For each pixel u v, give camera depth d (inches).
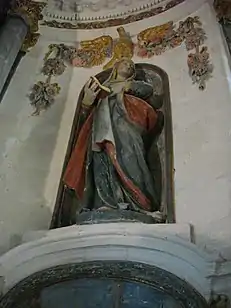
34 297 214.7
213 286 207.9
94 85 274.4
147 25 309.9
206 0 294.7
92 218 228.5
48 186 263.6
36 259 220.4
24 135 273.7
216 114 252.5
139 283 209.2
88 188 242.5
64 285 214.2
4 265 221.8
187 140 255.1
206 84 266.4
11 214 249.3
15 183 258.5
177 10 305.0
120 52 303.9
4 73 273.6
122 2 319.0
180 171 247.4
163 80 284.7
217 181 232.7
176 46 293.7
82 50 310.7
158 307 208.7
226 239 217.0
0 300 215.3
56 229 231.8
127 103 261.1
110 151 243.9
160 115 272.4
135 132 251.8
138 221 226.5
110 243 214.8
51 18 316.5
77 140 263.4
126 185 236.8
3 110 275.7
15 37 286.4
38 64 301.0
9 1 294.7
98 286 212.7
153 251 212.2
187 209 234.5
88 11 321.1
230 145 238.4
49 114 285.1
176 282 207.6
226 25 273.0
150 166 253.9
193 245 211.3
